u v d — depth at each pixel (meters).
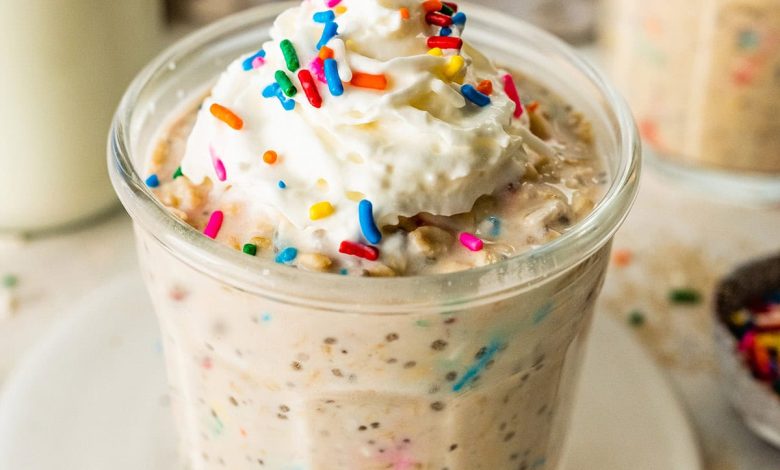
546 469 0.32
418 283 0.26
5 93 0.37
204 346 0.29
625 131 0.29
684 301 0.39
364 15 0.29
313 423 0.29
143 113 0.30
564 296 0.28
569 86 0.32
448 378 0.28
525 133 0.29
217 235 0.28
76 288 0.39
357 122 0.28
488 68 0.30
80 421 0.35
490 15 0.33
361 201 0.27
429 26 0.29
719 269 0.40
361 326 0.27
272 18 0.33
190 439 0.32
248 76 0.29
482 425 0.29
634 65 0.43
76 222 0.41
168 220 0.27
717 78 0.41
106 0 0.37
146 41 0.40
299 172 0.28
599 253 0.28
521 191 0.28
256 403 0.29
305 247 0.27
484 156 0.28
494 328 0.27
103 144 0.39
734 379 0.35
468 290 0.26
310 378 0.28
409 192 0.27
